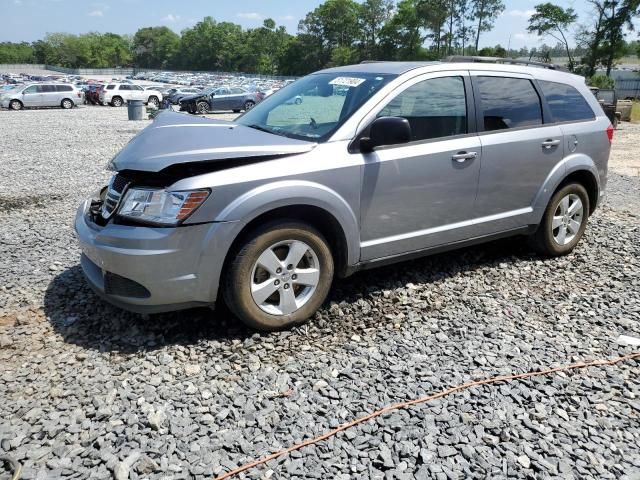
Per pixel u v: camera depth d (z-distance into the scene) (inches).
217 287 137.9
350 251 154.9
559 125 201.2
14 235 235.6
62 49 6501.0
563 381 128.6
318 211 148.9
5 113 1180.5
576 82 215.2
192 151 135.0
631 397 123.7
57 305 163.8
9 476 96.6
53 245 221.9
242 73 6131.9
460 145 171.2
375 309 164.2
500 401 120.7
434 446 106.0
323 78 184.4
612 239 238.2
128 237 131.3
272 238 140.5
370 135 148.3
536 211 197.3
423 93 166.9
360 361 135.3
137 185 137.7
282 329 148.9
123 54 7096.5
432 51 4045.3
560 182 201.5
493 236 189.5
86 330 148.6
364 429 110.6
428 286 182.1
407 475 98.7
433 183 166.7
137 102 972.6
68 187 346.3
